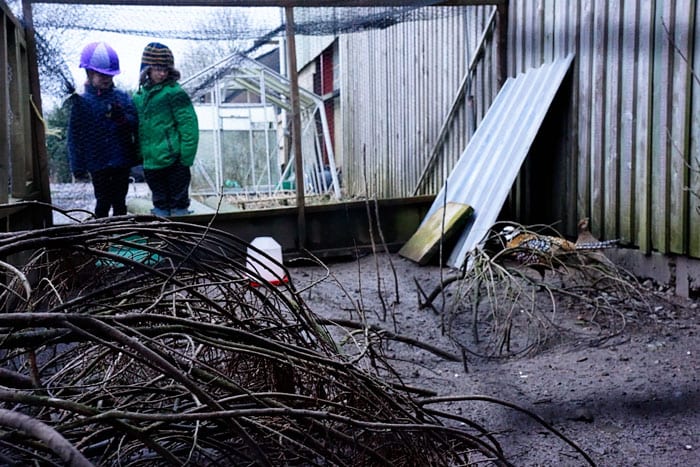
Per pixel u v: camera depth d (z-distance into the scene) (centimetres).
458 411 224
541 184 488
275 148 874
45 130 463
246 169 866
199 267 181
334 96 904
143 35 454
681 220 353
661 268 374
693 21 339
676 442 199
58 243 136
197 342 144
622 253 403
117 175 479
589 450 195
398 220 545
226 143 858
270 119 879
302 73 1050
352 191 843
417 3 461
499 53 522
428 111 636
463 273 329
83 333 106
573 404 226
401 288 411
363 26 499
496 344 295
